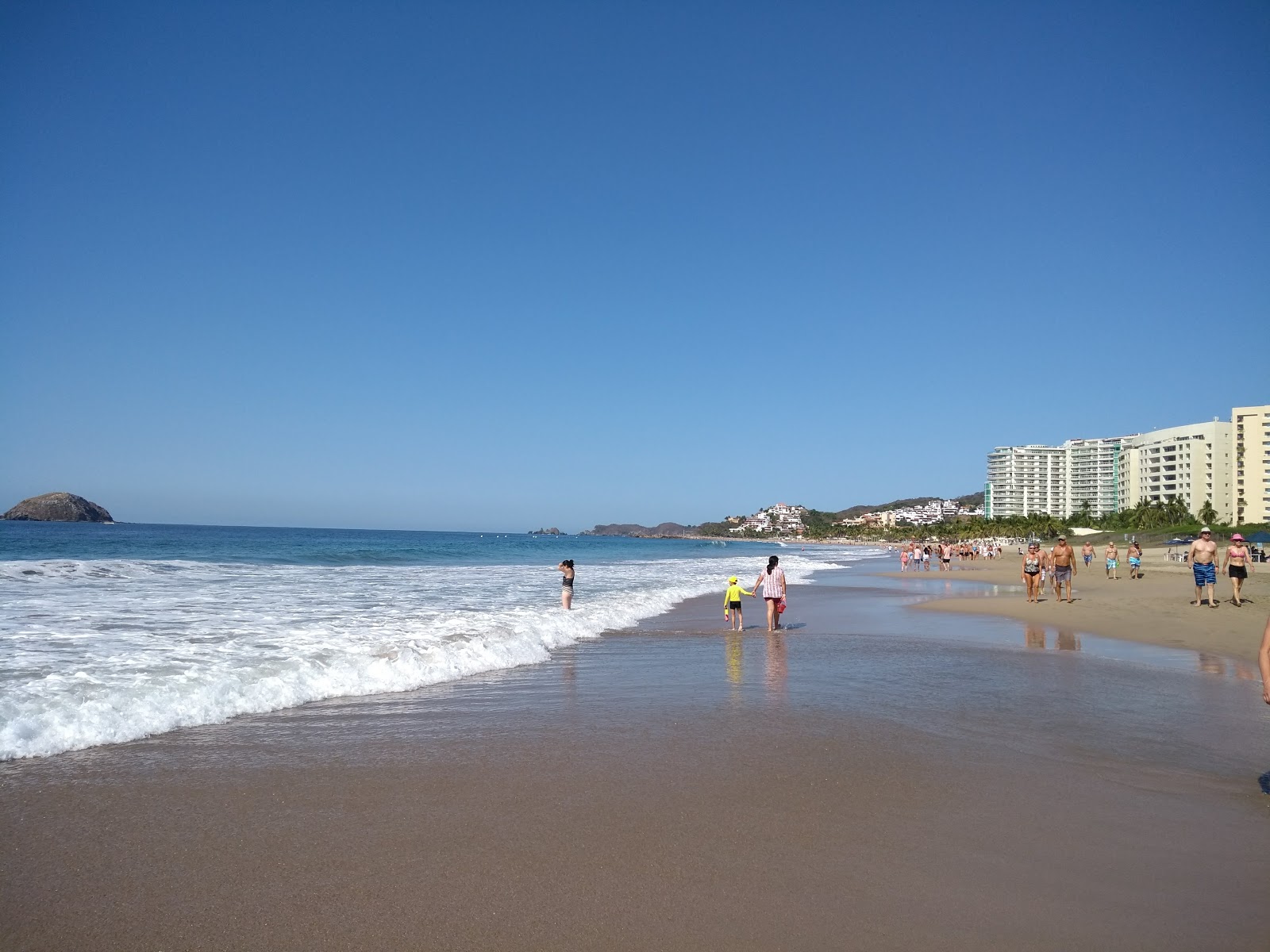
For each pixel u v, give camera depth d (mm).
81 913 3830
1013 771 6246
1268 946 3621
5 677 8836
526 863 4445
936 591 30359
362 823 5027
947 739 7246
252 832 4859
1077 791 5770
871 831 4973
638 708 8492
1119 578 37938
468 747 6844
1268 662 5246
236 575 29031
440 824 5027
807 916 3852
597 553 86562
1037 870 4402
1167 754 6770
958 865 4469
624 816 5211
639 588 29312
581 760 6484
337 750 6691
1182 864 4500
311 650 11508
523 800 5484
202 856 4500
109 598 19062
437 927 3740
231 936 3637
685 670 11289
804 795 5645
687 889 4141
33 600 18297
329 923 3766
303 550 57562
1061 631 16469
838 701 8930
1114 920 3836
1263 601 21797
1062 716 8234
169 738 6984
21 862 4379
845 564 65062
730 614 18703
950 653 13172
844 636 15711
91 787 5617
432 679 10070
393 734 7281
